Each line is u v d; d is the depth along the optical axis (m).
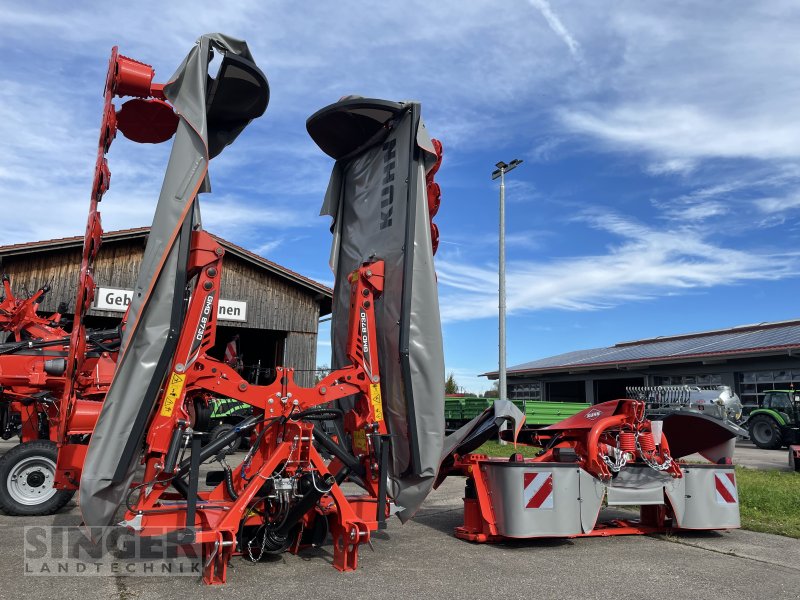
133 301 3.48
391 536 5.21
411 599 3.38
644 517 5.68
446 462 5.54
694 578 3.97
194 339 3.79
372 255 4.81
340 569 3.94
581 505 4.98
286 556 4.23
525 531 4.72
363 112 4.73
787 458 14.80
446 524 5.83
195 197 3.72
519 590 3.62
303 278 16.98
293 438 3.96
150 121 4.47
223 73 4.16
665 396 20.75
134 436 3.41
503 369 17.28
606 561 4.40
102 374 6.30
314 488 3.82
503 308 17.39
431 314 4.42
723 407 19.17
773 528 5.69
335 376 4.39
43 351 7.13
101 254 15.20
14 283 14.46
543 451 5.73
